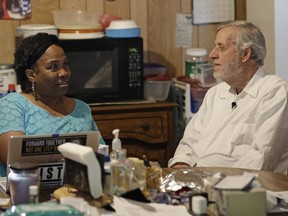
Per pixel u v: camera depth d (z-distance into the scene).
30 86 3.17
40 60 3.09
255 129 3.25
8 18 4.38
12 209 2.13
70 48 4.10
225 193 2.16
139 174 2.42
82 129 3.17
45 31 4.13
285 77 4.45
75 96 4.15
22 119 3.08
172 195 2.49
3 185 2.75
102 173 2.34
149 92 4.38
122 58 4.20
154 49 4.70
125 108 4.10
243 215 2.16
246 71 3.34
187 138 3.55
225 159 3.28
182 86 4.37
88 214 2.19
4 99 3.13
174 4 4.68
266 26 4.49
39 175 2.55
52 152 2.60
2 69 4.05
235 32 3.32
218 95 3.48
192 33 4.74
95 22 4.28
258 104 3.29
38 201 2.39
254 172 2.89
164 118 4.19
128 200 2.34
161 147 4.23
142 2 4.62
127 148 4.17
